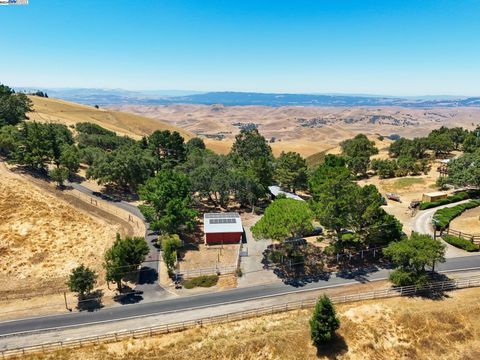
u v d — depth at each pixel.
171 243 58.25
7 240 58.25
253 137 134.12
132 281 54.03
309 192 99.25
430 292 47.69
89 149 107.25
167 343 40.84
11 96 122.69
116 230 67.25
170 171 72.25
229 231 65.88
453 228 66.38
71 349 39.91
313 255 60.38
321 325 38.66
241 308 46.84
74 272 47.78
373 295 47.34
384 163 106.12
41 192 73.12
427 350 39.91
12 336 42.25
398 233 59.12
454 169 86.25
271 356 39.34
